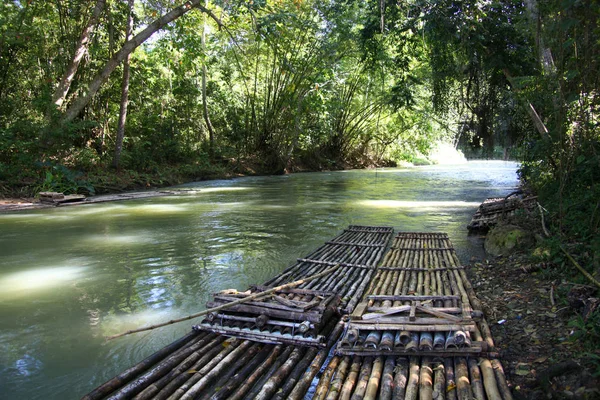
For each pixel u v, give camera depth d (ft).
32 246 23.81
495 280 16.52
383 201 42.22
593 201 17.12
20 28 48.55
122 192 51.13
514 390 9.46
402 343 10.75
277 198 45.39
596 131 16.47
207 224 30.14
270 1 56.70
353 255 20.88
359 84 88.69
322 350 11.42
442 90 33.65
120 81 59.62
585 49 14.10
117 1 51.96
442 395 8.96
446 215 33.37
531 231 20.40
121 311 14.71
